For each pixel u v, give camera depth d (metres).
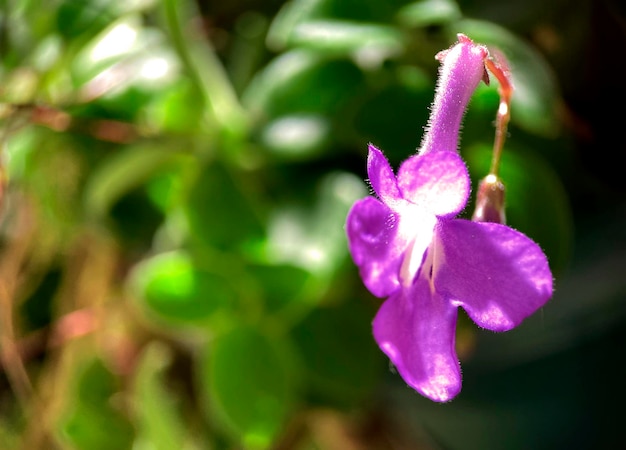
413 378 0.10
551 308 0.21
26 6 0.19
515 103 0.16
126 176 0.20
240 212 0.19
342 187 0.18
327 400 0.19
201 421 0.21
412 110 0.18
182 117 0.20
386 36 0.17
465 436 0.24
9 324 0.21
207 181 0.19
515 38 0.18
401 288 0.10
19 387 0.22
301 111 0.19
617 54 0.18
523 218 0.17
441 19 0.17
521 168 0.17
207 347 0.19
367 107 0.18
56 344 0.23
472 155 0.17
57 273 0.24
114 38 0.20
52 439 0.22
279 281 0.18
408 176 0.09
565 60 0.19
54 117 0.19
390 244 0.10
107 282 0.23
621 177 0.19
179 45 0.19
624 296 0.21
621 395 0.22
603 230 0.21
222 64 0.22
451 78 0.10
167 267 0.18
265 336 0.18
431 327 0.10
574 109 0.19
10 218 0.21
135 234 0.21
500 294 0.09
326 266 0.17
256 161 0.19
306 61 0.19
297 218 0.18
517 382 0.23
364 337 0.19
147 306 0.18
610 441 0.22
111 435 0.22
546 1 0.18
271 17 0.21
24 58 0.19
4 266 0.22
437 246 0.10
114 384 0.22
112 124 0.20
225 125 0.19
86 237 0.22
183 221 0.19
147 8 0.20
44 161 0.21
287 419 0.18
